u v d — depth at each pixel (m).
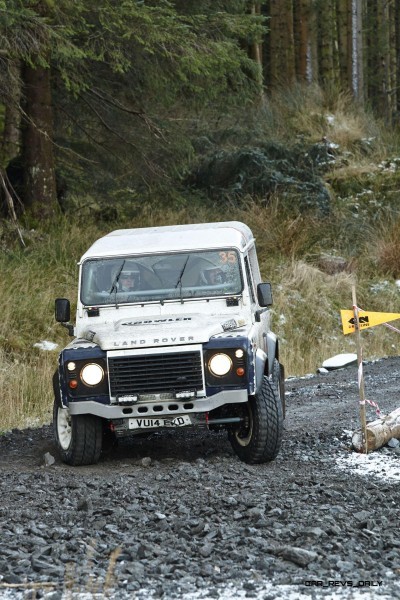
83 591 11.23
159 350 18.22
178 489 16.75
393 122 70.00
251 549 12.88
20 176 43.56
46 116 41.81
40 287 36.91
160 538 13.48
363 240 48.22
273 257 44.69
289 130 57.72
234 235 20.77
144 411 18.34
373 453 19.45
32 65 35.62
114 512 15.01
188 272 20.12
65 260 39.31
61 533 13.83
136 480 17.64
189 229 21.88
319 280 43.00
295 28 75.69
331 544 12.96
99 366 18.36
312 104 60.09
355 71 66.44
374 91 81.50
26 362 32.19
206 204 49.25
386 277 45.56
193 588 11.27
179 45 38.03
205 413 18.42
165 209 47.38
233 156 51.34
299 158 53.94
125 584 11.47
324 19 67.19
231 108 53.53
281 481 17.19
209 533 13.64
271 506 15.13
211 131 55.19
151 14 37.31
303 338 38.97
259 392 18.75
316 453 19.69
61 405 18.89
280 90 62.75
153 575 11.79
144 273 20.17
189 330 18.45
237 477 17.58
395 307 43.06
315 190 50.22
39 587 11.43
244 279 19.98
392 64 82.38
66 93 44.41
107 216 46.12
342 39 71.44
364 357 37.41
